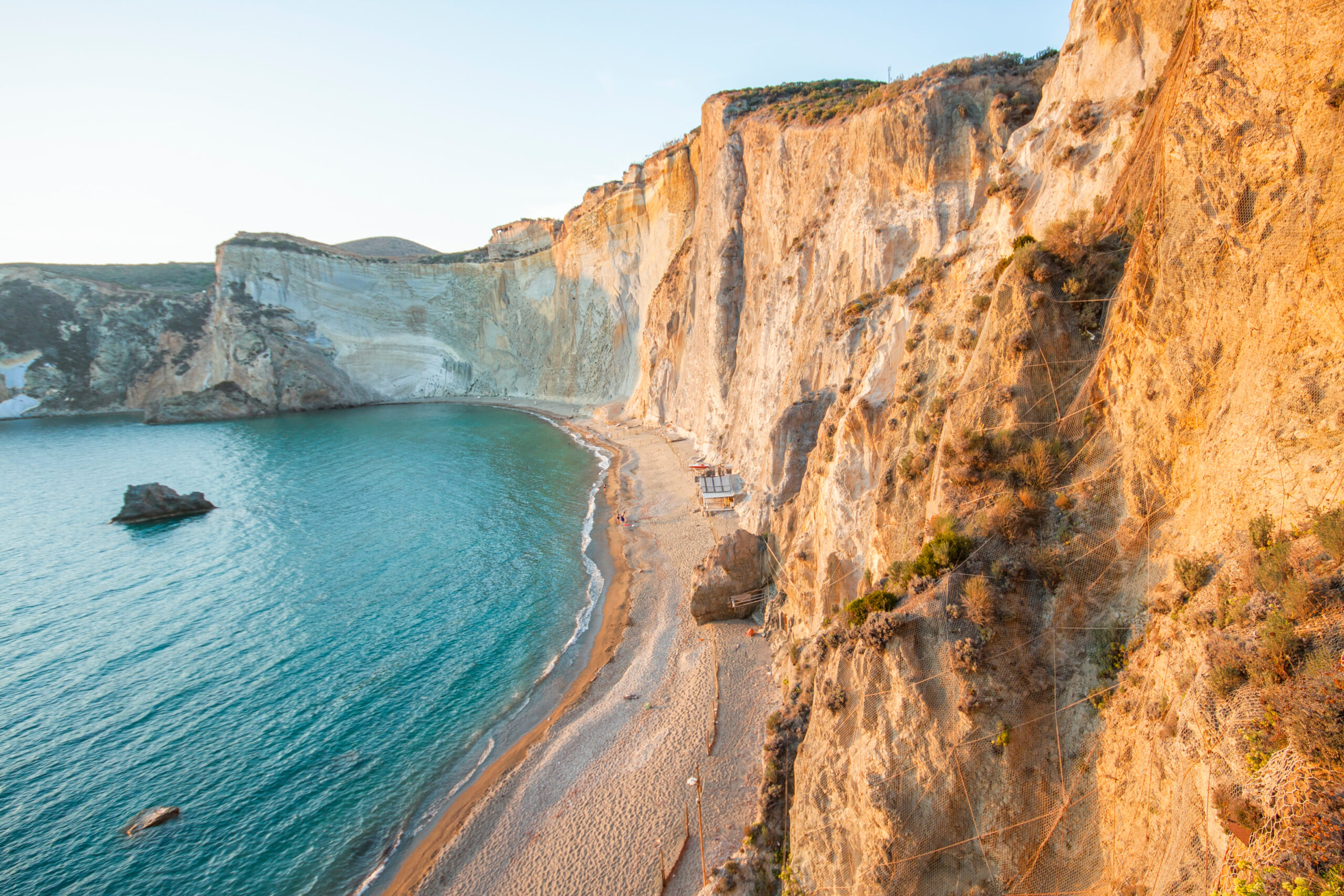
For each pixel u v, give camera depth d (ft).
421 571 137.69
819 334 108.47
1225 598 29.27
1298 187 29.66
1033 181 62.95
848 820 41.86
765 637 91.76
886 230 96.99
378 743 82.99
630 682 89.40
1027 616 38.55
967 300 60.39
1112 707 34.09
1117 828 31.71
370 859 65.87
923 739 38.88
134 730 87.10
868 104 115.65
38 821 71.56
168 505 190.19
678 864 59.67
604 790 69.92
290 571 142.00
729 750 71.97
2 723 89.10
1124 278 40.47
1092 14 60.85
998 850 35.60
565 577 131.44
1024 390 44.68
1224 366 32.55
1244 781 24.03
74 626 118.93
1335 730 21.65
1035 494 41.19
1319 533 26.04
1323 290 28.45
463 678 96.89
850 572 67.00
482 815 69.10
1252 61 31.86
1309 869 19.79
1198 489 33.40
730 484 152.25
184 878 64.18
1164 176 36.24
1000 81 91.97
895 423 62.69
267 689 95.86
